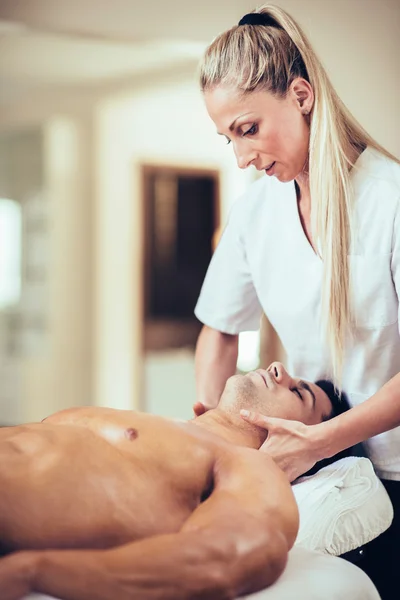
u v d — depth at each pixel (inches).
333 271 54.3
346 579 42.6
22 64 179.0
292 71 51.2
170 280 322.3
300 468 50.9
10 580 36.9
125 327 201.6
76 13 116.6
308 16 117.3
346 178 53.2
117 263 200.1
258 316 67.0
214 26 119.6
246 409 55.6
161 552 36.7
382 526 52.6
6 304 200.2
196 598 36.0
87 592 36.2
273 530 39.6
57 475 43.5
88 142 195.0
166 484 44.6
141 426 46.9
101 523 42.6
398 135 122.8
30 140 198.5
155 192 313.7
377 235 53.4
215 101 51.7
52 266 194.5
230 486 42.6
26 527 42.2
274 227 58.9
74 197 194.7
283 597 39.1
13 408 197.8
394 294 54.6
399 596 57.8
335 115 52.6
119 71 185.2
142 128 199.5
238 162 53.4
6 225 199.9
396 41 121.1
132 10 118.1
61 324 194.9
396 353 56.1
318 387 58.7
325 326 56.1
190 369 216.7
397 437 57.1
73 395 197.0
